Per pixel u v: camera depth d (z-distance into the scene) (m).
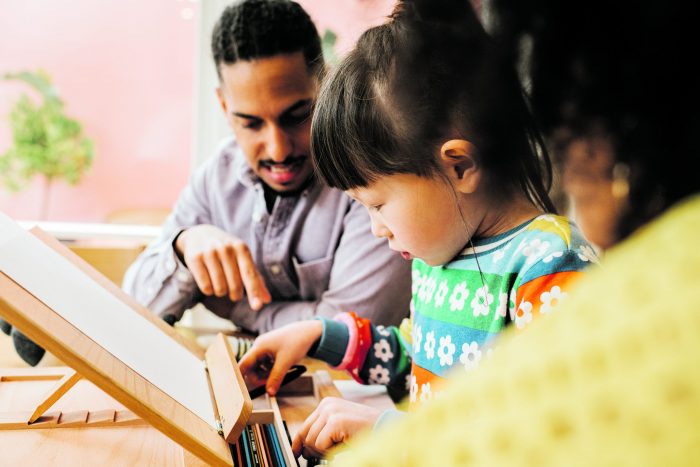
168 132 2.50
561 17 0.20
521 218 0.62
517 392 0.19
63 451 0.58
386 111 0.51
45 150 2.39
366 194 0.60
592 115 0.20
